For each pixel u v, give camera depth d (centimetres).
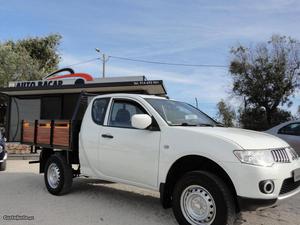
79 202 689
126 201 702
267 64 3403
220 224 478
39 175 1005
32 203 677
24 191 785
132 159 592
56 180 745
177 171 549
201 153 503
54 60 4075
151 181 565
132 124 563
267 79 3406
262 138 518
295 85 3406
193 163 537
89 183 880
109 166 633
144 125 557
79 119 730
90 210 633
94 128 671
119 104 652
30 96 2173
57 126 749
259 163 465
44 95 2141
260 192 459
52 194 750
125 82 1727
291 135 976
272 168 468
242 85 3497
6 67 2712
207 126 595
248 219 592
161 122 569
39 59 3959
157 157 556
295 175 497
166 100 654
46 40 3984
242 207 469
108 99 674
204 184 494
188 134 527
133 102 628
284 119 3400
